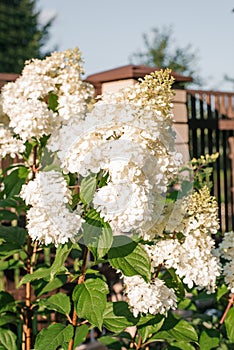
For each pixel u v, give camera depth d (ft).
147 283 8.44
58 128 9.82
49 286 11.39
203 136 21.08
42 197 7.72
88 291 8.39
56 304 9.68
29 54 78.95
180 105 18.38
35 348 9.06
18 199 11.28
